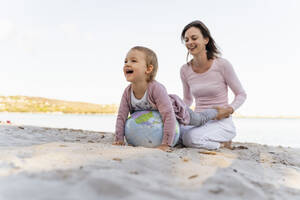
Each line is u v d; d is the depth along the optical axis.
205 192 1.28
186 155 2.11
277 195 1.40
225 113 3.01
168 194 1.17
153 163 1.68
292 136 9.75
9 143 2.37
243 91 3.20
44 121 14.55
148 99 2.53
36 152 1.77
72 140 3.06
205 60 3.18
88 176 1.24
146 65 2.47
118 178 1.26
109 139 3.42
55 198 0.98
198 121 2.87
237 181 1.44
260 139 8.65
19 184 1.09
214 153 2.36
